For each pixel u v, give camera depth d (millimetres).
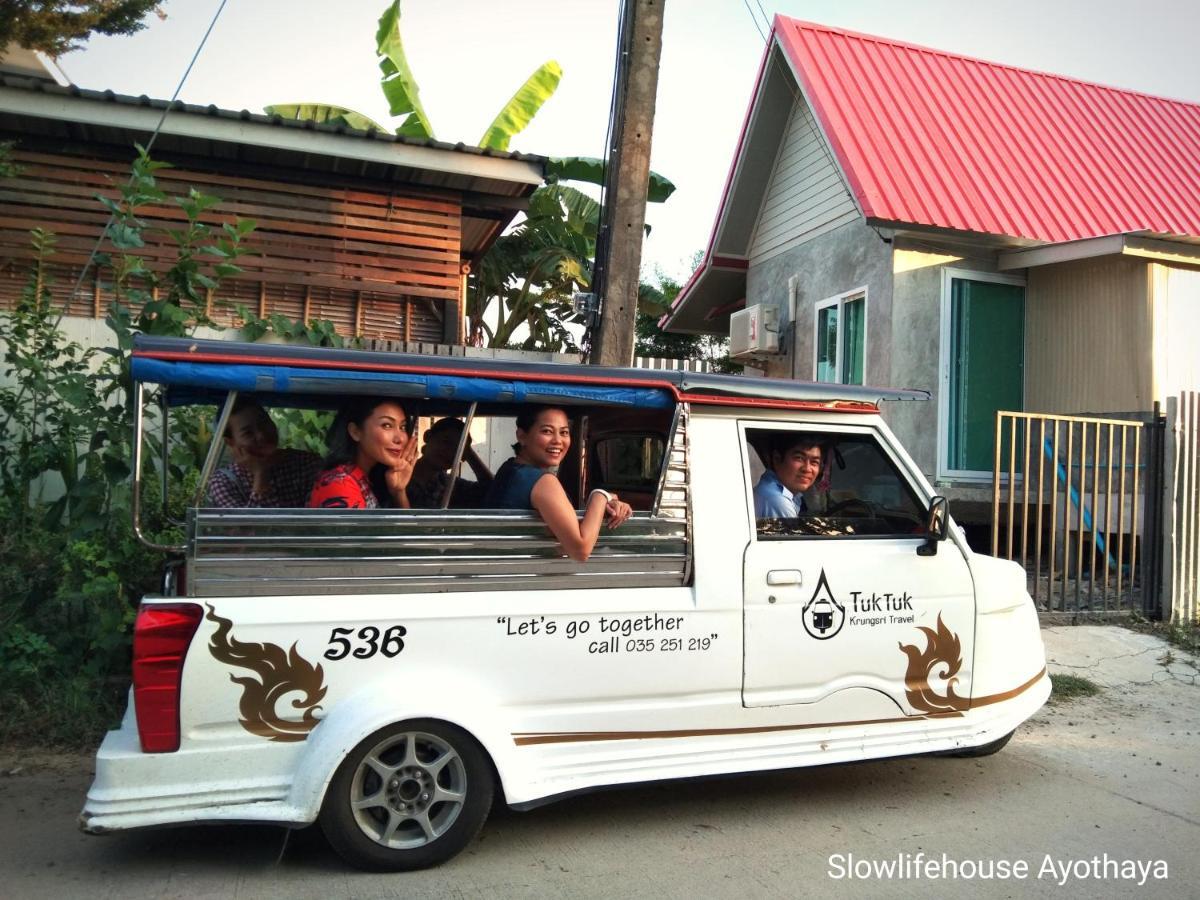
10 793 4383
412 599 3678
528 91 12219
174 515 5555
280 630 3514
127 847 3850
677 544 4094
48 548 5703
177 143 8148
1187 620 8039
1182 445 8094
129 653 5441
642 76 6703
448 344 9180
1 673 5172
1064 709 6191
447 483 3920
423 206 9148
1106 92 13883
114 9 9203
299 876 3604
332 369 3602
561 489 3902
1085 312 10438
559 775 3824
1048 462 10445
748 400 4328
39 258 7113
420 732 3609
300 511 3592
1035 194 11109
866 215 10000
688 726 4047
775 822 4266
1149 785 4840
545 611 3832
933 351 10617
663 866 3771
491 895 3477
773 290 13305
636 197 6723
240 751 3463
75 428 5953
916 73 12734
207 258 8398
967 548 4684
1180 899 3576
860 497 4652
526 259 14305
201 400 4160
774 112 12734
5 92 7438
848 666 4328
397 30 11867
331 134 8242
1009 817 4371
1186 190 12102
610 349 6711
